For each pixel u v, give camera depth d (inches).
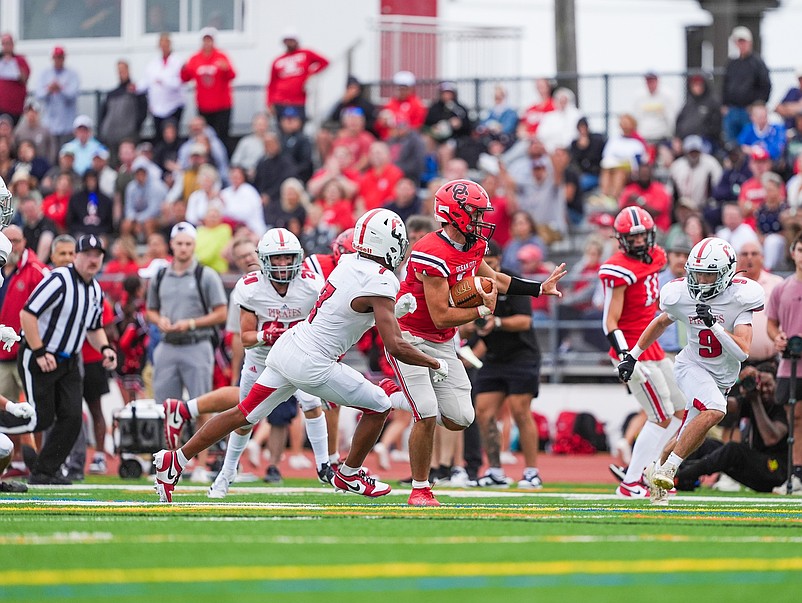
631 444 1834.4
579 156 2800.2
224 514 980.6
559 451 2397.9
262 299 1244.5
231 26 3270.2
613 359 1330.0
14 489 1325.0
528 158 2623.0
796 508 1151.0
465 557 692.1
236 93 3142.2
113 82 3326.8
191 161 2650.1
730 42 4707.2
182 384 1652.3
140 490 1401.3
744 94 2704.2
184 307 1624.0
